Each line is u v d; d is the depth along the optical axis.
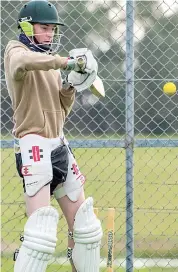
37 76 16.39
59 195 17.05
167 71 24.86
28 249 15.88
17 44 16.41
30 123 16.34
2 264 25.14
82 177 17.23
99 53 25.61
